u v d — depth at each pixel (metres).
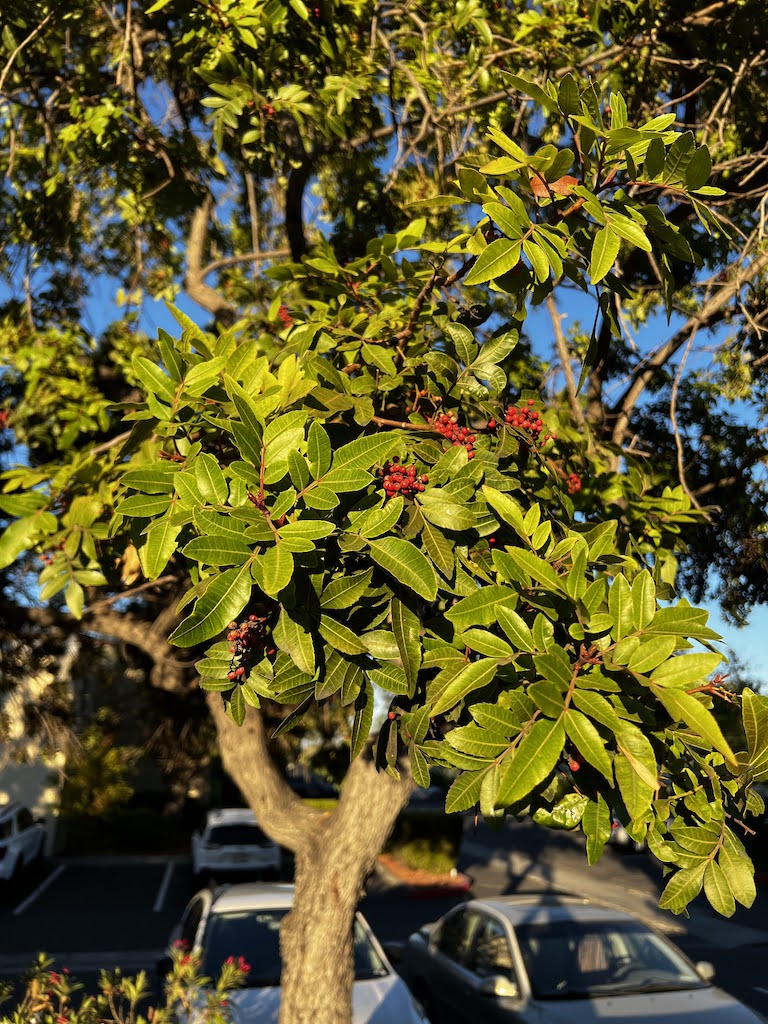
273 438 2.21
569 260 2.61
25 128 7.44
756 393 6.32
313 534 2.05
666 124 2.60
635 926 8.02
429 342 3.44
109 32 7.54
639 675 1.99
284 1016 5.36
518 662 2.04
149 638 7.15
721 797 2.14
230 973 5.45
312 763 14.91
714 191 2.52
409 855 19.02
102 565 5.24
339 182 7.84
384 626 2.25
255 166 6.51
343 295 3.96
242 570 2.02
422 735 2.22
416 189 7.61
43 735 12.34
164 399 2.62
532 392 3.19
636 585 2.11
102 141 6.18
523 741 1.81
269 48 5.50
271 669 2.29
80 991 11.26
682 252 2.54
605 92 6.56
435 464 2.64
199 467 2.20
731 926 14.95
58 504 4.92
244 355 2.70
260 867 18.91
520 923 8.00
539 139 6.82
